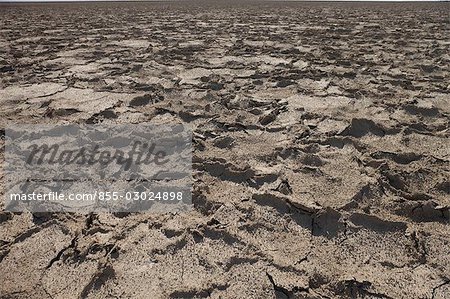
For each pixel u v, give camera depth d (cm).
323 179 290
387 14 1642
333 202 263
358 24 1178
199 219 251
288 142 350
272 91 497
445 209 249
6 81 547
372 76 555
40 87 518
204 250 228
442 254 220
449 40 831
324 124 389
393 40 837
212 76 560
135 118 405
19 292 201
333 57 677
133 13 1877
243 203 265
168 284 206
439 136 355
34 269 215
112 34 1006
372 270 211
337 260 219
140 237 237
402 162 315
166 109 425
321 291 199
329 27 1106
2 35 1015
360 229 239
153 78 557
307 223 247
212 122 396
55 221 250
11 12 2091
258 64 638
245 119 406
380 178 285
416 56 675
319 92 488
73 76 568
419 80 529
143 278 210
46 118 406
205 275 211
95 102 455
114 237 236
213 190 281
